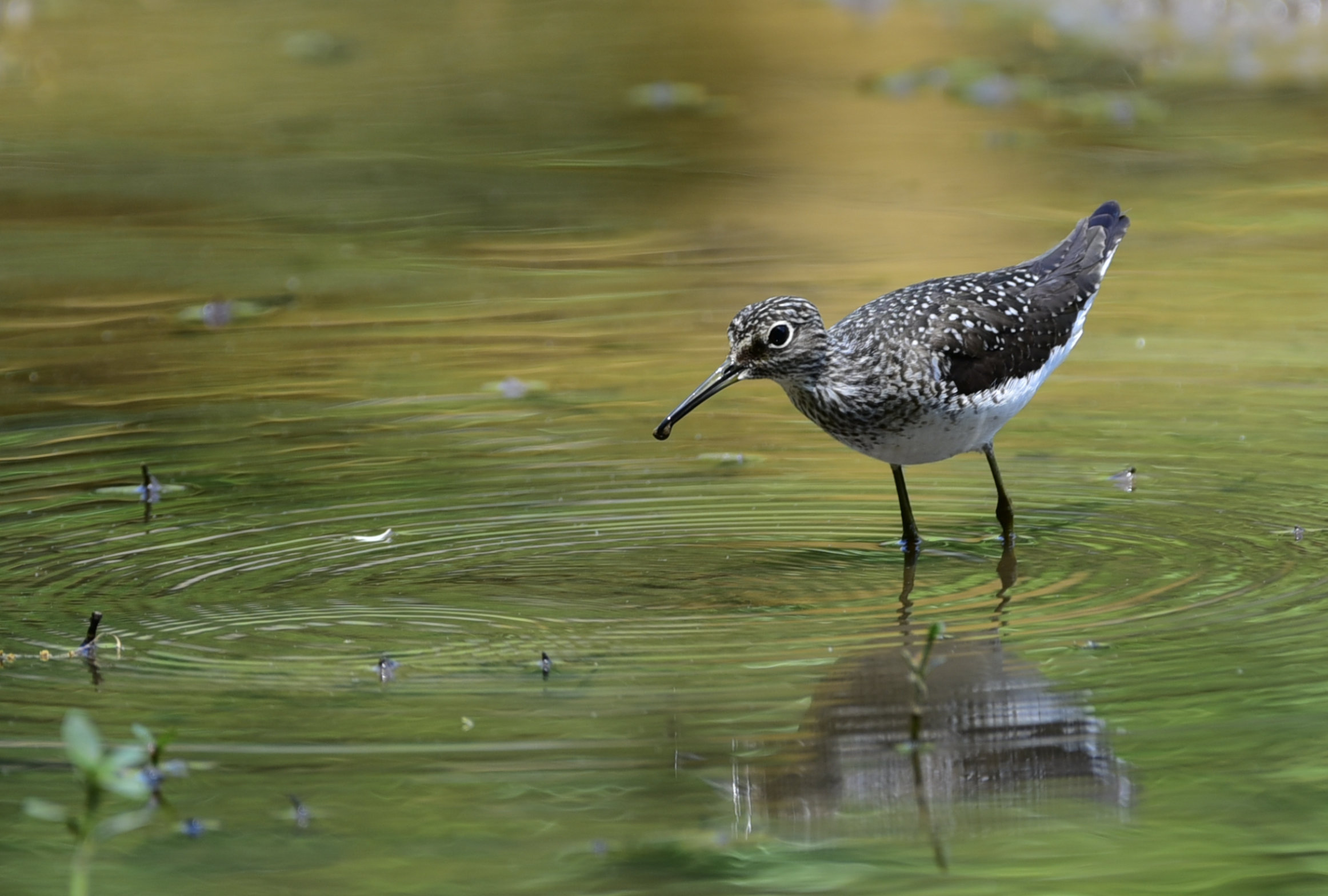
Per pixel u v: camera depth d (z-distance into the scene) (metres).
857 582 10.80
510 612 10.27
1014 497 12.45
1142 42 28.20
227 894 7.22
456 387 15.05
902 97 25.70
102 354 16.06
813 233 19.67
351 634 9.91
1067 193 20.86
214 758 8.30
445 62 28.23
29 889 7.26
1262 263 18.25
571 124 24.75
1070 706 8.80
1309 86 25.70
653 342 16.19
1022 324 12.27
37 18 31.44
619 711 8.81
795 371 11.86
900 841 7.70
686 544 11.54
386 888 7.26
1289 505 11.92
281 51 29.05
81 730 7.74
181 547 11.37
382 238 20.08
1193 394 14.45
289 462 13.17
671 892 7.28
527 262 19.06
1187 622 9.88
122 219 20.83
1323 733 8.45
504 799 7.95
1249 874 7.35
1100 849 7.58
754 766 8.22
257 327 16.92
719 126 24.44
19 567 10.95
